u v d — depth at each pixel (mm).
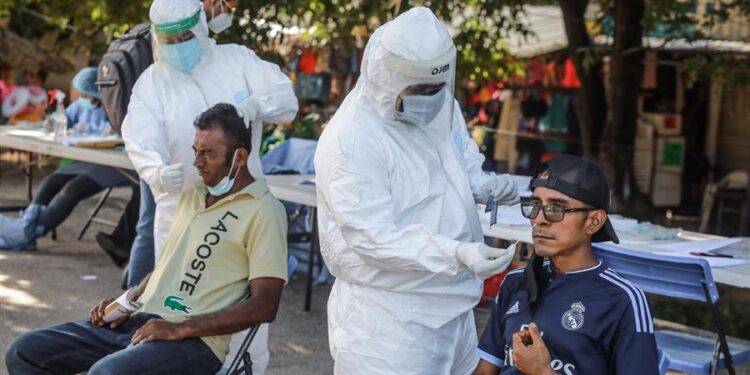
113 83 6191
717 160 16688
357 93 3541
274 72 5449
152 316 4094
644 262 4559
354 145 3406
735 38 13234
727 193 14109
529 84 15844
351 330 3600
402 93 3404
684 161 16453
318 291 7527
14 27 15594
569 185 2986
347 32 9492
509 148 16281
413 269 3369
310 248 6996
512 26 10711
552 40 14398
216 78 5367
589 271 3014
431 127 3559
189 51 5238
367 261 3473
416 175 3498
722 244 5199
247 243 4078
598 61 11891
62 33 15984
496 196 3973
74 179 8508
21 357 4070
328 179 3430
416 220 3518
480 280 3709
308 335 6535
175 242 4191
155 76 5340
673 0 10828
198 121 4109
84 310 6859
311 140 8812
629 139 11914
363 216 3373
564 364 2967
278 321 6781
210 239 4098
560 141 15781
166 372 3893
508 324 3137
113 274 7859
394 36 3371
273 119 5320
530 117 15938
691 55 13781
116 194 11453
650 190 16234
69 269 7949
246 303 3990
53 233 8914
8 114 13328
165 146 5250
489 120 16359
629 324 2922
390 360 3545
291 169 7887
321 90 13781
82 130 8844
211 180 4105
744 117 16484
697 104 16625
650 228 5488
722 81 12336
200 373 3971
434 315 3568
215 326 3938
